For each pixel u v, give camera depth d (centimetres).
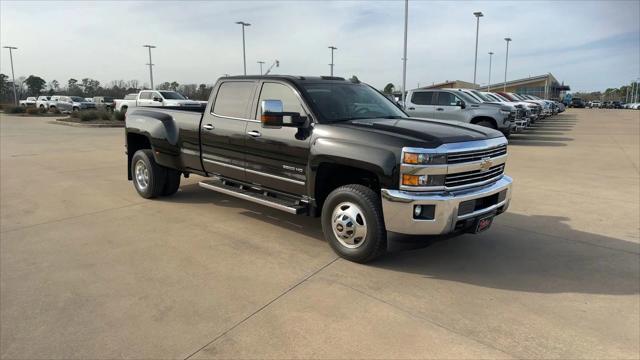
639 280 441
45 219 631
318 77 578
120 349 321
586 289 420
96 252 505
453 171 429
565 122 3031
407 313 371
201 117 641
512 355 314
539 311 377
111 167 1075
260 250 514
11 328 348
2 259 484
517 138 1867
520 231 590
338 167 494
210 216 651
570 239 559
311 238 557
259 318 362
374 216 448
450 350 319
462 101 1581
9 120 3022
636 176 980
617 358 312
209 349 321
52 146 1494
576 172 1033
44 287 418
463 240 554
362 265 473
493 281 436
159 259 486
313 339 333
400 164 423
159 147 700
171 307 381
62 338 335
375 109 569
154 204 719
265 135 545
